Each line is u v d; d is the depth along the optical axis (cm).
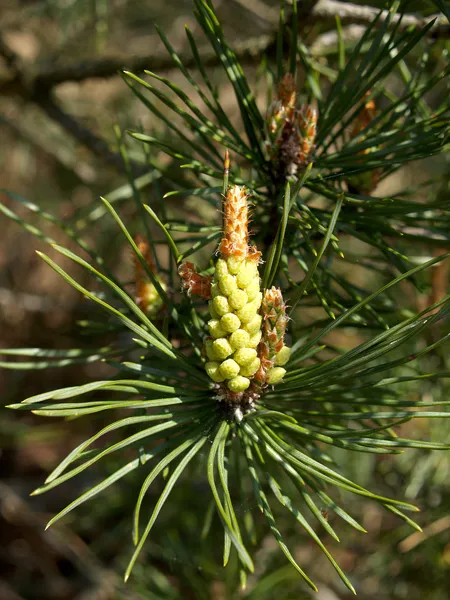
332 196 22
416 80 25
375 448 19
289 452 19
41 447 63
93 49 53
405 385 31
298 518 18
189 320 22
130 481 38
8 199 63
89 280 57
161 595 34
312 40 29
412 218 22
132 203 42
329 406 25
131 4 55
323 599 38
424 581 38
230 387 20
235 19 54
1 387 65
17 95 42
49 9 47
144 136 21
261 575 34
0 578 55
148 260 23
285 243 23
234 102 53
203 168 22
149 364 22
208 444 26
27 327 65
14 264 65
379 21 26
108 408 18
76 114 53
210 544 36
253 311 19
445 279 30
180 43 57
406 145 22
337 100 24
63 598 54
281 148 23
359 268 43
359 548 40
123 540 46
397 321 27
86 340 60
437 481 32
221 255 19
